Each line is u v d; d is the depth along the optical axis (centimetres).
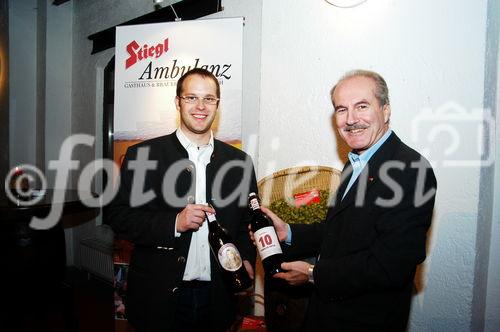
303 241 135
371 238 105
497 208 179
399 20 172
